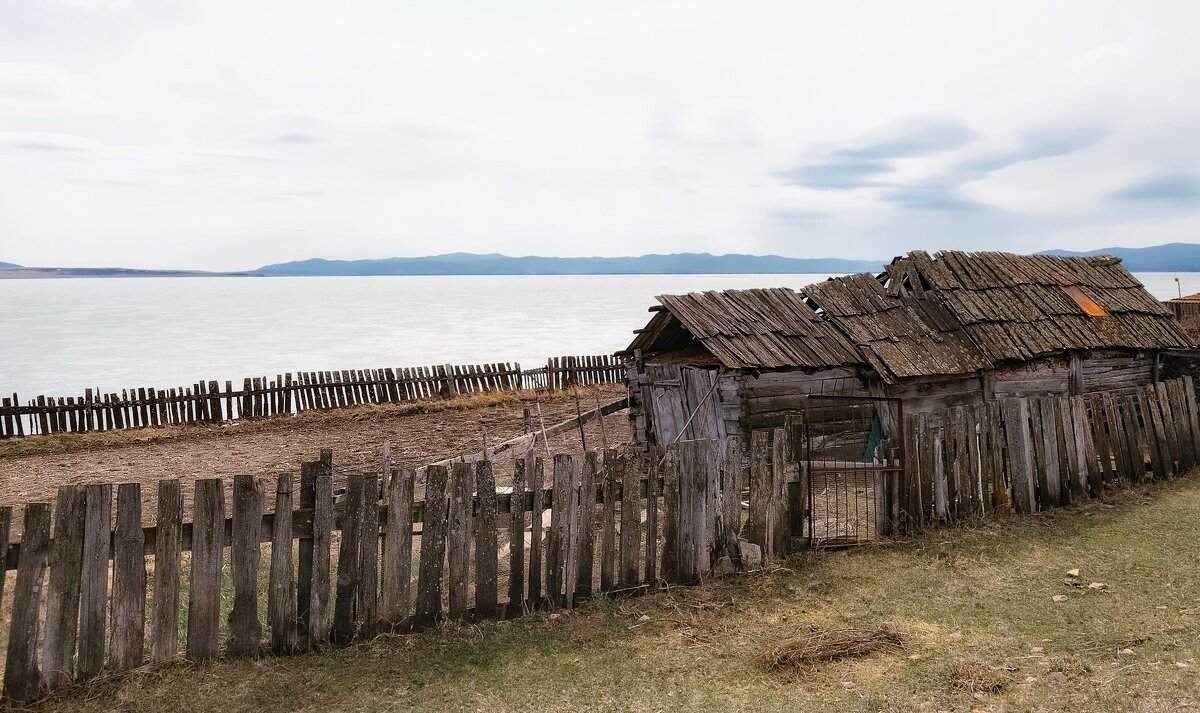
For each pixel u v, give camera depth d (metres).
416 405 24.78
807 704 5.40
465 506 6.95
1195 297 30.31
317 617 6.46
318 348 55.16
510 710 5.47
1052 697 5.28
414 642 6.59
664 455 7.78
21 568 5.67
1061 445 10.51
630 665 6.15
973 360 14.46
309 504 6.48
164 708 5.56
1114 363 16.23
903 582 7.81
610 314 99.12
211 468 16.56
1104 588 7.36
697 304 14.29
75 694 5.74
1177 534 8.98
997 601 7.20
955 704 5.27
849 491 12.20
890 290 16.05
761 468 8.41
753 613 7.15
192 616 6.15
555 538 7.28
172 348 54.97
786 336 14.04
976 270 16.80
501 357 48.91
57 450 18.89
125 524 5.99
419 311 106.94
